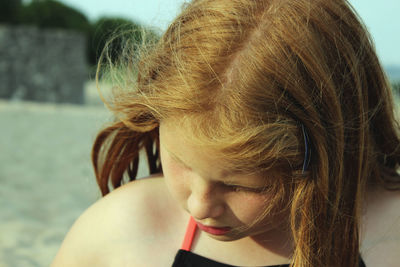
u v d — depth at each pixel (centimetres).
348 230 88
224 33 75
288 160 74
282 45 73
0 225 269
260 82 71
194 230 95
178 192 77
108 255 94
